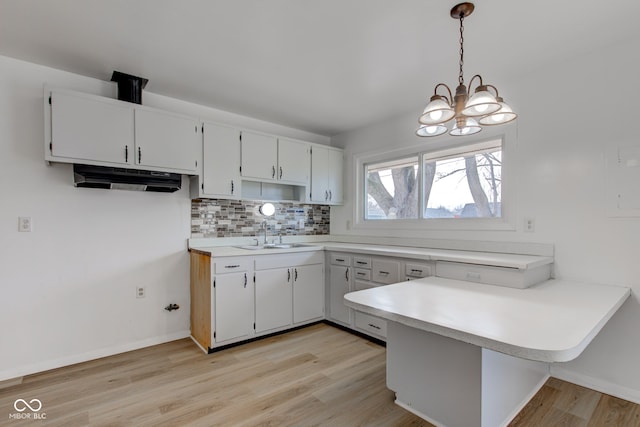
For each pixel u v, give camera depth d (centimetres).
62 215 249
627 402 200
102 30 195
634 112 203
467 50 217
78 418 180
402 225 346
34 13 177
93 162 235
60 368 242
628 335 204
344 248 325
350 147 407
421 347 180
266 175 335
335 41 207
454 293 180
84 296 257
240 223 346
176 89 281
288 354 266
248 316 288
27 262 235
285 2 169
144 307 285
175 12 177
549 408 192
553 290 192
